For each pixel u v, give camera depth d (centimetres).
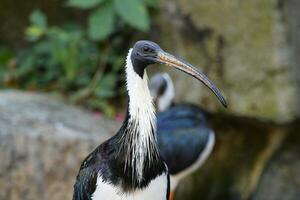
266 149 1223
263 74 1117
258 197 1242
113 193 699
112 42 1304
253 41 1120
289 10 1097
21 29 1427
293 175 1215
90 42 1308
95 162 713
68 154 1077
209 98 1175
